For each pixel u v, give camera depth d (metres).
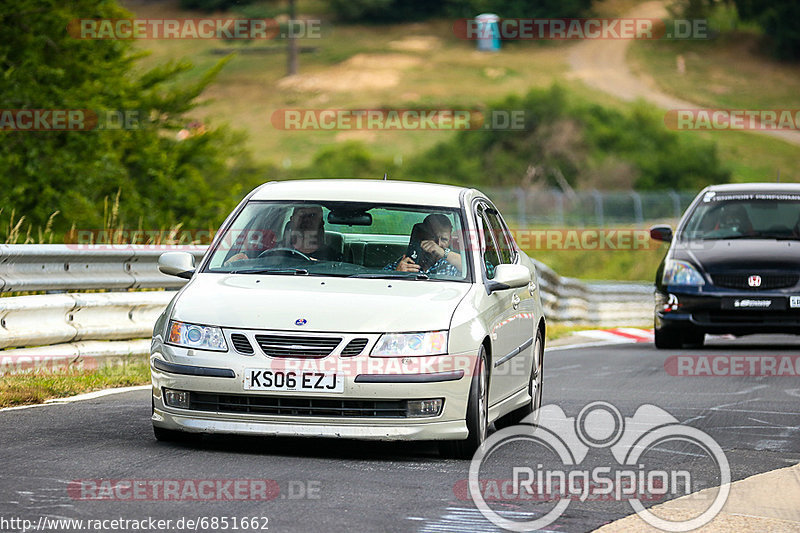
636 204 174.62
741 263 54.94
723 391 40.97
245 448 26.53
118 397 33.88
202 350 25.70
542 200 188.25
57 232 74.69
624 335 71.06
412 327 25.86
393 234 29.78
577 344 62.47
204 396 25.75
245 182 103.06
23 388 32.94
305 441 27.89
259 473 23.55
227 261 29.06
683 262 55.84
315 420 25.30
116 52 92.75
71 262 40.75
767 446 29.69
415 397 25.41
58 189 78.69
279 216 29.86
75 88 81.75
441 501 21.73
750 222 57.50
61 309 39.59
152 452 25.41
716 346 60.03
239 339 25.67
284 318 25.75
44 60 83.44
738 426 32.91
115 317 42.62
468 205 30.64
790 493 23.81
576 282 83.88
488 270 29.66
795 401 38.69
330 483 22.84
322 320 25.72
